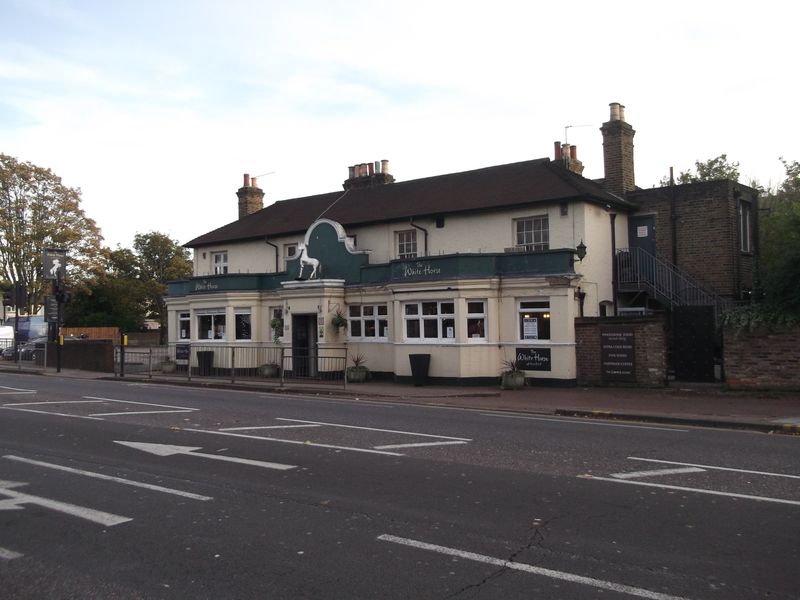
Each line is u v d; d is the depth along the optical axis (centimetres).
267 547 575
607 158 2553
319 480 813
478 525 632
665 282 2350
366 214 2697
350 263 2477
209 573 518
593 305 2242
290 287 2464
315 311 2408
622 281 2398
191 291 2825
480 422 1323
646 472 855
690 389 1808
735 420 1321
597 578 502
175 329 2972
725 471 862
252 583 498
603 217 2344
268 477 830
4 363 3428
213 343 2747
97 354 2980
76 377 2638
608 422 1375
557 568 523
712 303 2159
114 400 1706
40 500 729
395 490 764
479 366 2073
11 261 4491
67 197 4669
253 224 3206
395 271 2228
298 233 2866
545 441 1090
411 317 2195
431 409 1573
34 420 1320
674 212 2431
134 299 6338
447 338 2117
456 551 561
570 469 873
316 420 1334
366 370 2334
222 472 859
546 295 2020
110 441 1084
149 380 2459
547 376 2008
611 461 927
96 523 648
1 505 710
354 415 1422
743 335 1752
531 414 1504
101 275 4872
